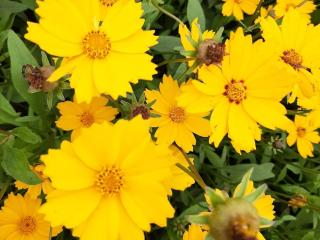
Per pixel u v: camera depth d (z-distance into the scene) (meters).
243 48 0.21
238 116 0.21
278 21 0.28
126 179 0.18
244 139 0.21
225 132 0.21
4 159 0.21
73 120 0.24
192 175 0.22
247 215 0.17
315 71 0.24
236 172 0.29
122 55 0.20
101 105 0.24
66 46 0.19
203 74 0.21
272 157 0.32
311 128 0.30
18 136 0.22
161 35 0.31
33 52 0.27
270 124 0.21
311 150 0.30
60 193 0.17
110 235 0.18
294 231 0.31
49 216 0.17
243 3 0.31
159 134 0.25
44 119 0.23
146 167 0.18
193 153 0.31
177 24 0.31
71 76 0.19
